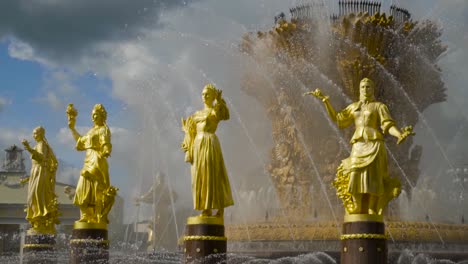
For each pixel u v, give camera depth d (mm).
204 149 16125
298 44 23344
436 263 18844
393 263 18594
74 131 21625
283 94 23844
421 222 20469
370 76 22484
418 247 19703
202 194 15961
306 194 23188
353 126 23031
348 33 22641
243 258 19125
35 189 24469
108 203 20641
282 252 19406
